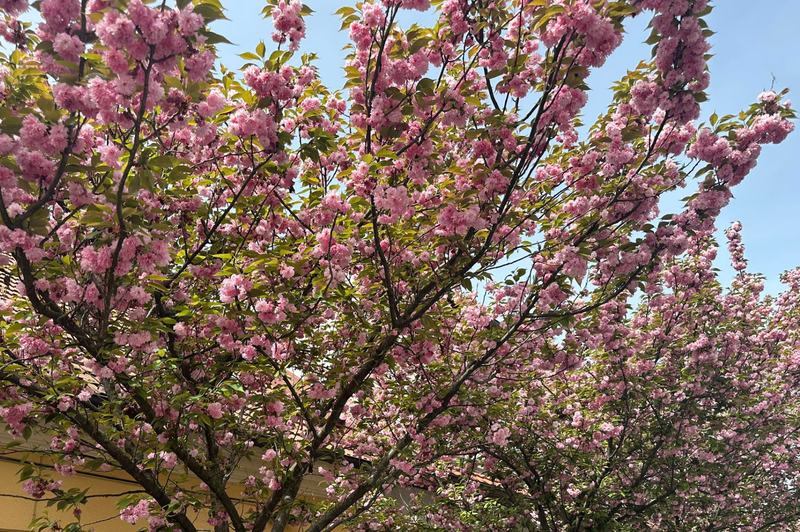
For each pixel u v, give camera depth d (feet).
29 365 14.33
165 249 11.76
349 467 23.16
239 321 15.12
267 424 16.48
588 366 30.22
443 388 20.15
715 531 34.53
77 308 12.35
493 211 15.64
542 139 14.87
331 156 16.37
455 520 27.84
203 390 15.61
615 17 13.10
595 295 23.31
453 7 13.61
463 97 14.01
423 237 18.47
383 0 12.77
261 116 12.69
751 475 36.70
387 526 25.67
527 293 19.36
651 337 30.30
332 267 15.10
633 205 17.33
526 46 16.11
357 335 18.65
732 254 38.73
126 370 14.99
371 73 13.84
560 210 20.66
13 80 11.72
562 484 29.66
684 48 13.10
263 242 16.98
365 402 23.93
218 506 18.40
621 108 16.99
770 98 15.75
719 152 15.47
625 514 30.68
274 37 13.46
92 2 9.27
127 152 14.17
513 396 27.63
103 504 22.63
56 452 15.38
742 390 33.32
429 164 15.19
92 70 9.57
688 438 30.42
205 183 17.49
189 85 10.45
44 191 11.14
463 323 23.72
